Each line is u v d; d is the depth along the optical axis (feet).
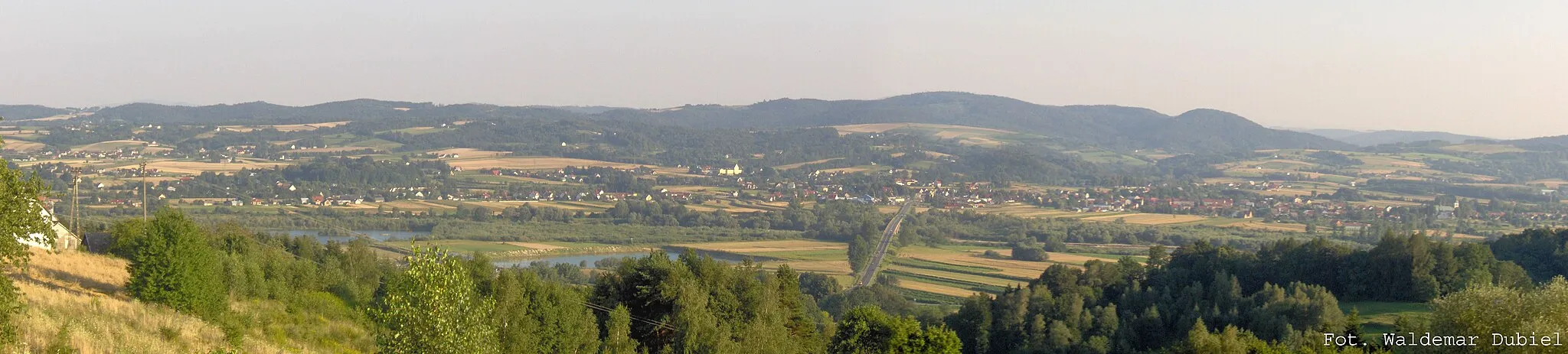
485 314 111.65
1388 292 287.89
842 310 378.32
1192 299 276.41
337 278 230.07
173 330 135.44
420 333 104.01
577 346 179.11
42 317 119.14
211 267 160.86
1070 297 284.82
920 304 420.77
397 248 566.36
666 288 202.80
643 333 209.26
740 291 221.46
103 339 117.50
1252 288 304.30
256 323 161.48
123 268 206.18
